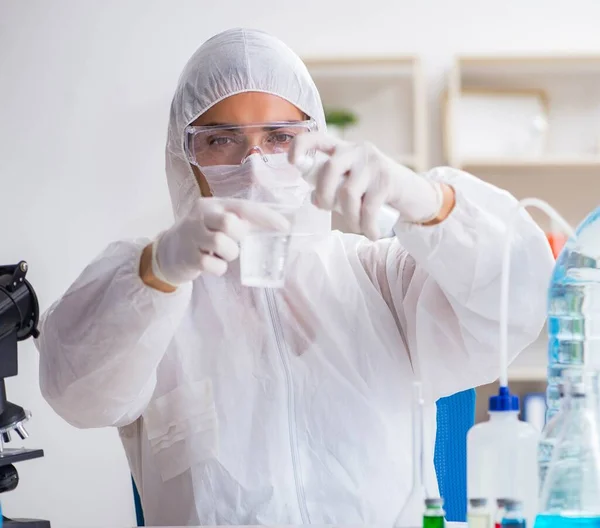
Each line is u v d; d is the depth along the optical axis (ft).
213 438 5.37
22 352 12.65
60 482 12.64
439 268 4.76
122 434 6.00
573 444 3.18
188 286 4.63
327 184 3.88
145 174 13.26
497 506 3.17
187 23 13.34
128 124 13.30
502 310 3.43
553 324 3.98
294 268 5.76
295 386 5.46
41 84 13.33
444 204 4.66
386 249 6.03
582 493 3.13
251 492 5.22
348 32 13.26
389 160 4.21
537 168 12.58
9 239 13.16
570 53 12.46
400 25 13.24
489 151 12.64
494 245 4.68
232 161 5.36
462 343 5.24
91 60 13.35
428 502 3.14
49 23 13.37
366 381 5.51
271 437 5.32
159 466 5.49
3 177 13.23
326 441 5.33
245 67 5.59
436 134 13.08
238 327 5.65
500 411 3.33
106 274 4.76
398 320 5.77
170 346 5.62
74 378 4.81
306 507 5.20
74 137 13.29
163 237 4.42
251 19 13.35
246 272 3.62
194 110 5.68
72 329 4.77
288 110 5.73
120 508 12.62
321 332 5.62
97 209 13.21
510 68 13.00
